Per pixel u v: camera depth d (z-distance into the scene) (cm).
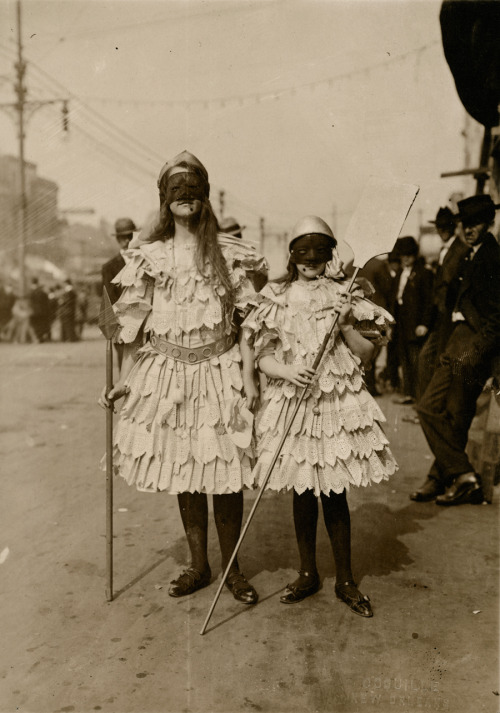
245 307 261
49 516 351
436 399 365
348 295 242
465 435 366
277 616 244
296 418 245
